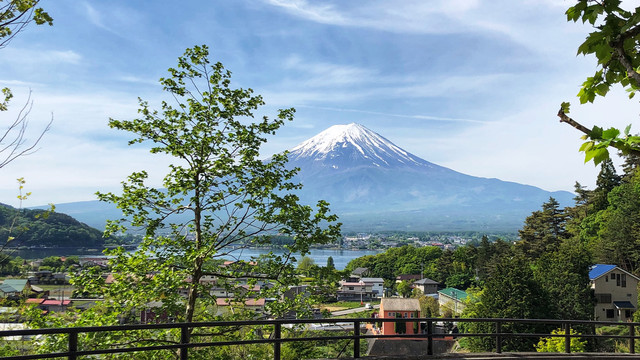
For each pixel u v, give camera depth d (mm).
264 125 12664
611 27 2992
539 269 43750
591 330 28625
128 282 10992
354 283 124438
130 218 11906
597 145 2615
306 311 11641
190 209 12281
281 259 12047
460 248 117625
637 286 43531
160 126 12164
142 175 12156
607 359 7406
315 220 12156
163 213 12070
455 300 76688
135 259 11156
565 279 40719
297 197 12156
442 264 118875
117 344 9695
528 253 76000
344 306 102688
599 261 54000
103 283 11086
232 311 12172
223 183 12531
